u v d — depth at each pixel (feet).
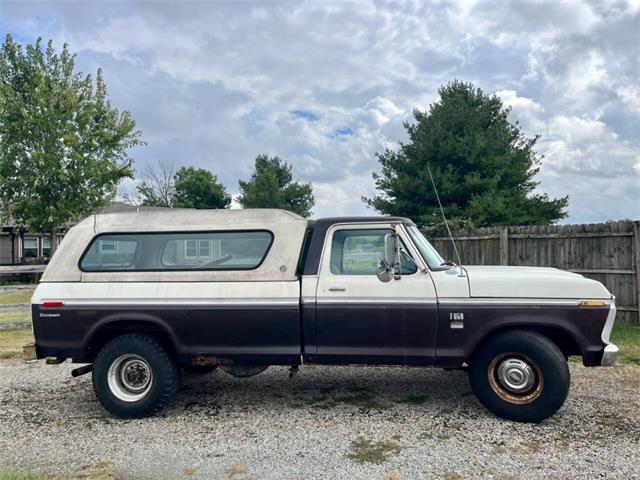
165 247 17.46
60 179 59.21
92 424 16.37
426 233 36.94
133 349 16.79
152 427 15.98
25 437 15.25
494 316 15.51
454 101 67.51
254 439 14.73
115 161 63.82
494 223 59.62
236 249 17.13
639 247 26.99
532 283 15.55
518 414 15.37
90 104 60.44
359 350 16.12
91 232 17.78
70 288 17.17
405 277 16.06
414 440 14.32
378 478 12.07
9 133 58.85
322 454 13.51
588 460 12.77
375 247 16.63
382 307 15.90
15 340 30.17
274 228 17.11
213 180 166.09
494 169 63.77
